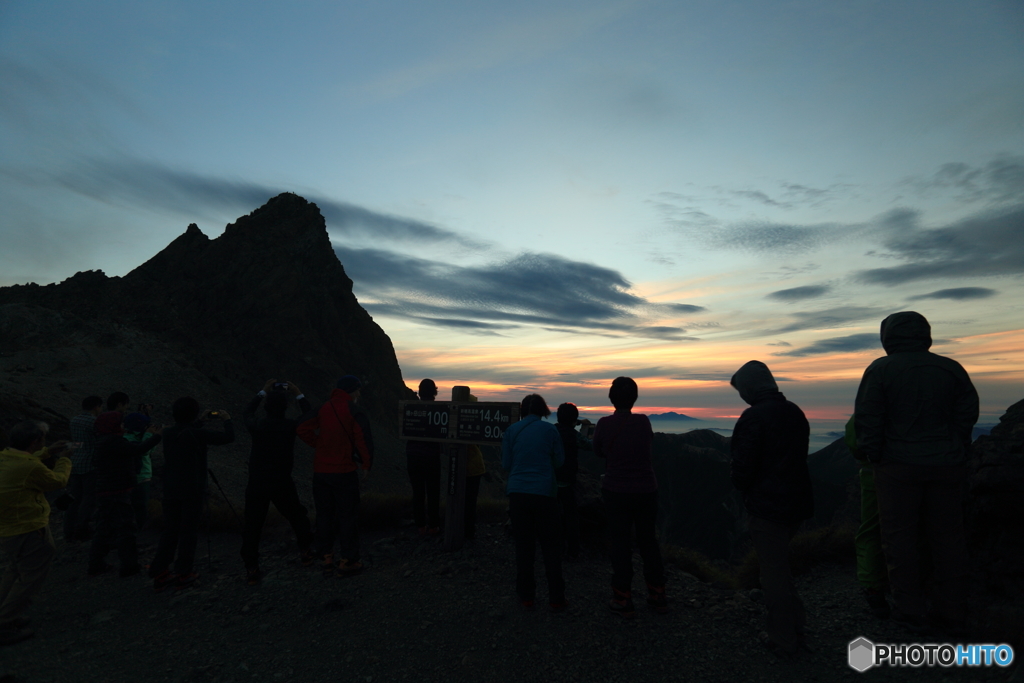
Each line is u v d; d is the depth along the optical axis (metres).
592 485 6.85
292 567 5.89
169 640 4.22
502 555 5.97
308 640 4.12
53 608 5.04
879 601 4.27
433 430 6.40
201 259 83.25
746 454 3.84
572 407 6.11
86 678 3.61
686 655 3.72
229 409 57.91
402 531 7.21
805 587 5.25
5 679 3.61
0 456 4.52
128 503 6.06
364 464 5.55
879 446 3.97
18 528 4.40
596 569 5.67
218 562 6.31
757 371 4.13
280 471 5.54
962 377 3.87
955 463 3.78
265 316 78.75
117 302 73.19
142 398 50.88
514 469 4.68
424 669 3.61
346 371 83.50
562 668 3.56
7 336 53.44
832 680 3.31
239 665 3.74
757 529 3.87
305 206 99.00
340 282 91.06
